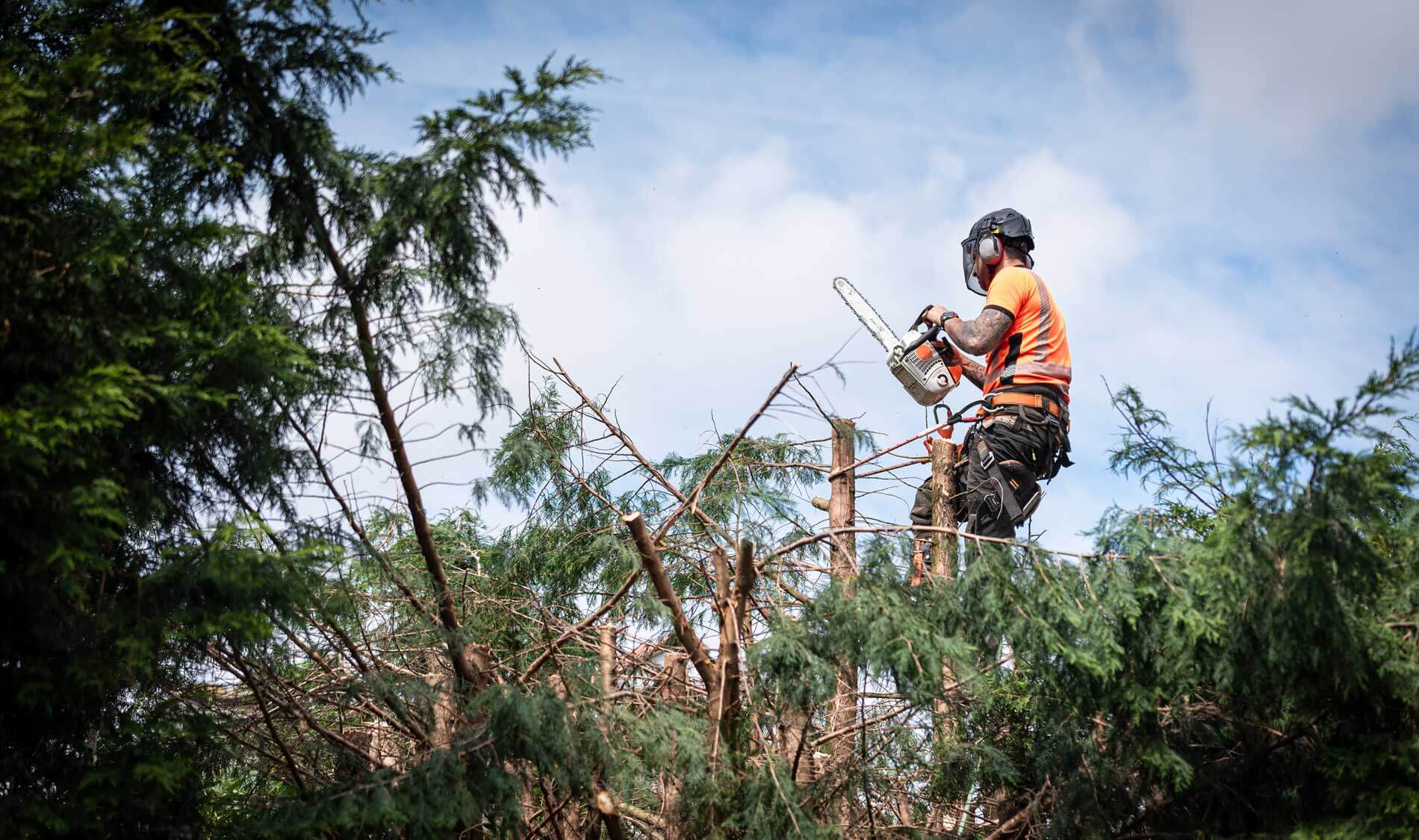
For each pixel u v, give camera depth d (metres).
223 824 4.39
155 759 3.98
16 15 4.44
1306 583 3.79
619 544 4.90
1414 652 3.98
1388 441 4.58
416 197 4.12
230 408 4.12
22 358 3.70
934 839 4.71
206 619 3.96
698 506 5.50
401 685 4.45
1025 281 5.45
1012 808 4.99
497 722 4.22
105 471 3.79
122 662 3.87
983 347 5.32
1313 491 3.76
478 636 4.97
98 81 3.89
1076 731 4.55
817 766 4.89
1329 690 4.11
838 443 5.72
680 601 5.48
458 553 5.79
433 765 4.12
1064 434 5.39
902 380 5.64
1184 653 4.17
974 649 4.18
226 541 3.96
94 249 3.80
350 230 4.38
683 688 5.22
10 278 3.68
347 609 4.66
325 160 4.21
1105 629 4.15
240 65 4.20
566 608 5.81
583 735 4.38
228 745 4.57
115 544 4.11
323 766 4.91
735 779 4.29
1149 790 4.57
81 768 4.05
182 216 4.20
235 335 3.93
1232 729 4.50
